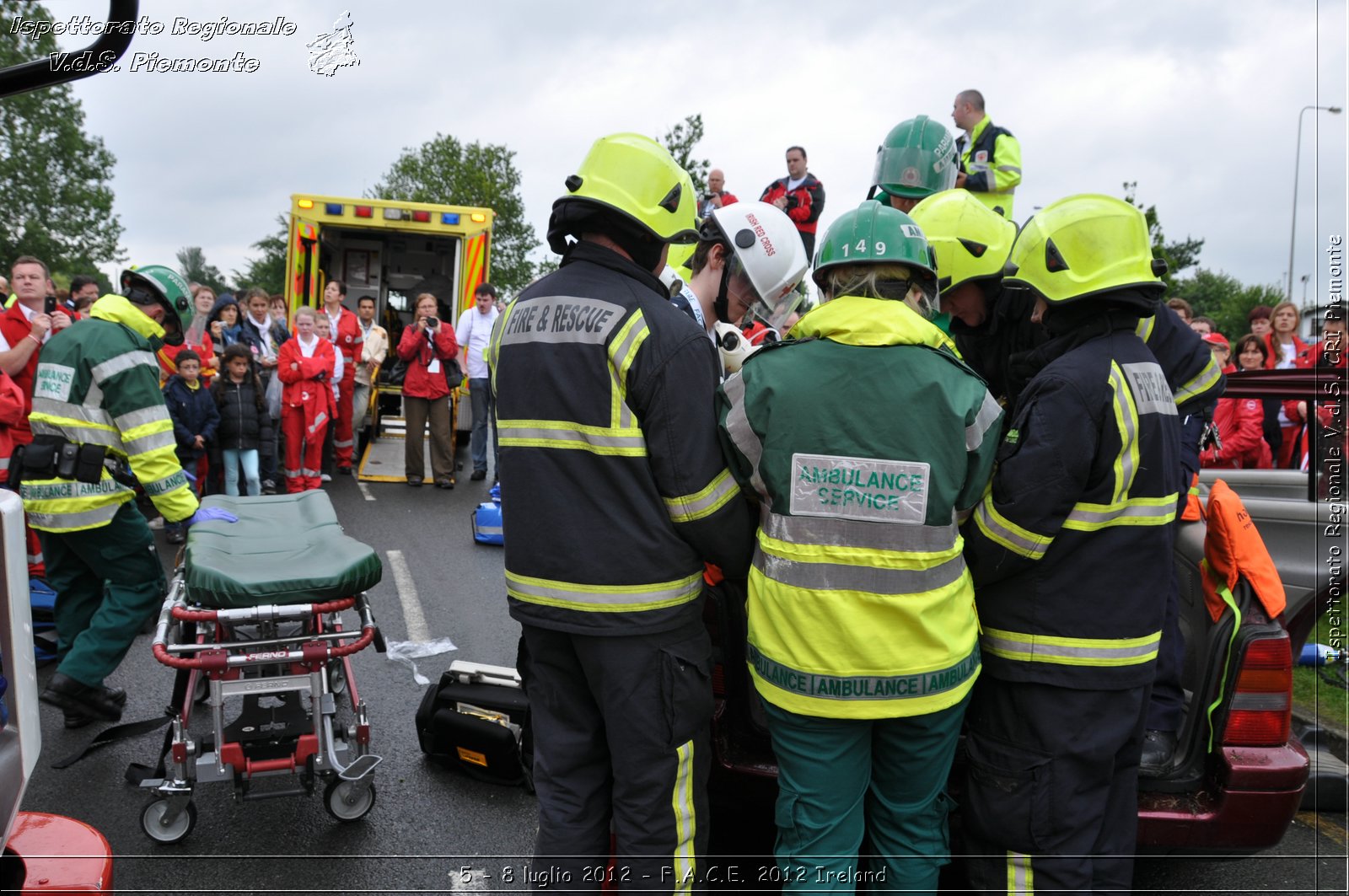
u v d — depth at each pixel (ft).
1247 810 9.05
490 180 138.92
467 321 34.12
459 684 12.68
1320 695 15.33
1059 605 7.64
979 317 10.32
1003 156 16.57
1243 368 24.93
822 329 7.29
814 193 24.38
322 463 33.60
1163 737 9.87
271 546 11.48
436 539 24.66
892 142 12.53
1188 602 11.77
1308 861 11.21
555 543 7.47
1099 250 7.77
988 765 7.97
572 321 7.47
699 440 7.38
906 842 7.87
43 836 7.22
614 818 7.81
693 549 7.74
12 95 5.22
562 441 7.43
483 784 12.23
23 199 42.50
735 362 10.82
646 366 7.30
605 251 7.73
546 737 8.04
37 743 6.63
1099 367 7.54
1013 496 7.36
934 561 7.18
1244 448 24.47
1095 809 7.78
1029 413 7.50
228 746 10.62
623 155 7.79
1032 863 7.83
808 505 7.18
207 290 30.99
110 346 12.20
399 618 18.15
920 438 7.04
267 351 31.78
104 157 42.29
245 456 26.81
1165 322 9.81
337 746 11.18
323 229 39.52
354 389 34.68
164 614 10.41
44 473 12.31
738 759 9.16
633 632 7.41
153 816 10.53
